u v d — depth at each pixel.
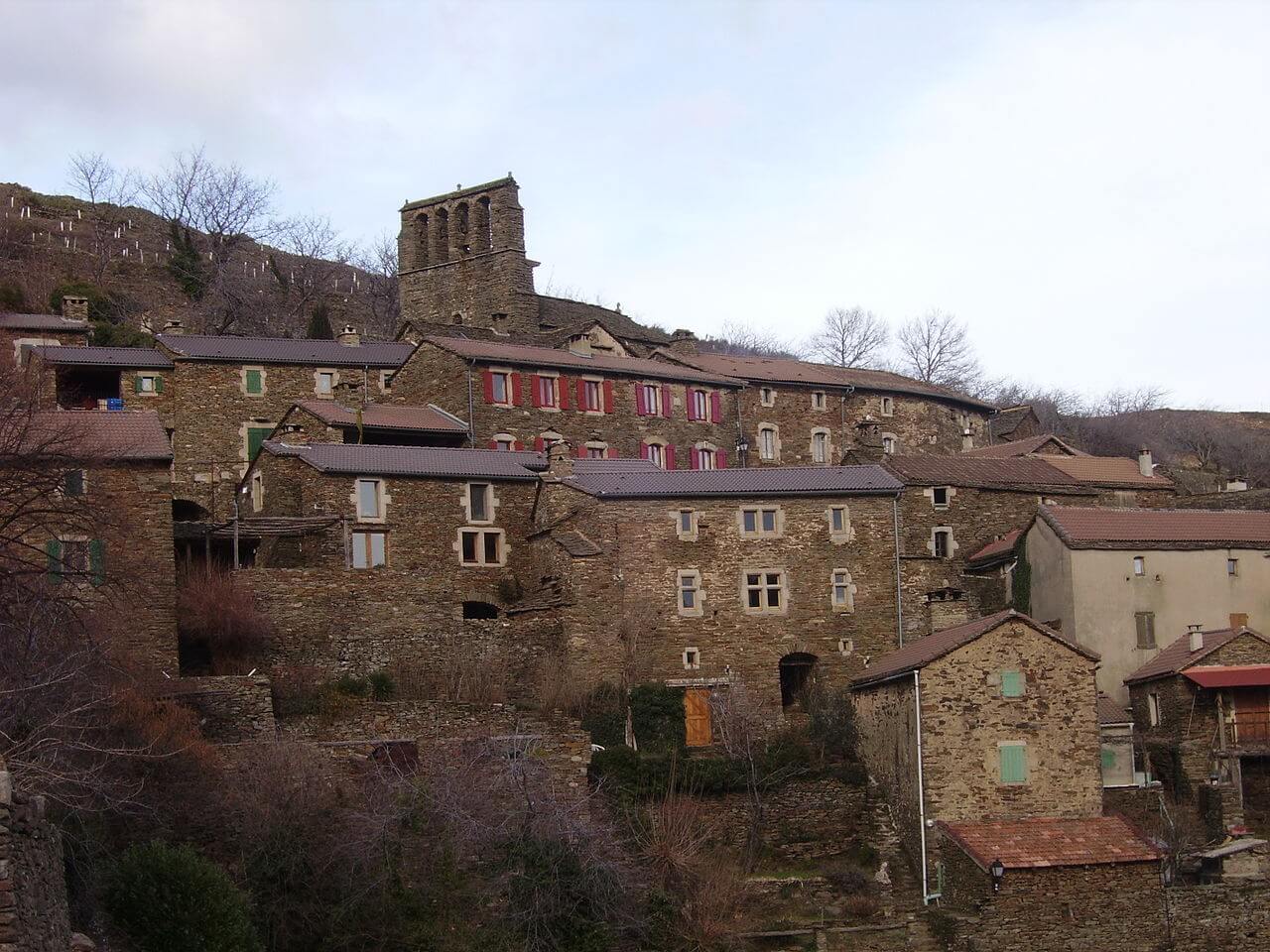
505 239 80.62
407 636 48.88
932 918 38.94
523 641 49.16
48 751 29.42
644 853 39.22
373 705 43.09
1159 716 47.47
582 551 49.41
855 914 39.81
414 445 58.66
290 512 51.94
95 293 78.25
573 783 40.78
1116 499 61.03
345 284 96.19
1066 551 51.06
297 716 42.72
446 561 51.31
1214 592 51.75
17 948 19.19
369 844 33.75
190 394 61.69
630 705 46.88
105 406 59.59
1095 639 50.53
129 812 31.27
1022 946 38.75
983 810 42.41
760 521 51.59
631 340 75.62
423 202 84.25
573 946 34.88
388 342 70.50
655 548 50.38
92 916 28.03
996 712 42.94
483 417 60.84
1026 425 80.25
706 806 43.69
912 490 55.88
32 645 32.09
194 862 29.06
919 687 42.81
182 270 88.00
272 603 47.34
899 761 44.03
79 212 93.88
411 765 38.72
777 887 40.97
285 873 33.09
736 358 75.62
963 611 51.31
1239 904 39.69
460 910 34.22
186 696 40.00
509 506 52.84
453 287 82.25
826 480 53.31
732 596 50.78
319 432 57.16
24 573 32.97
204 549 51.09
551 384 62.88
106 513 38.75
